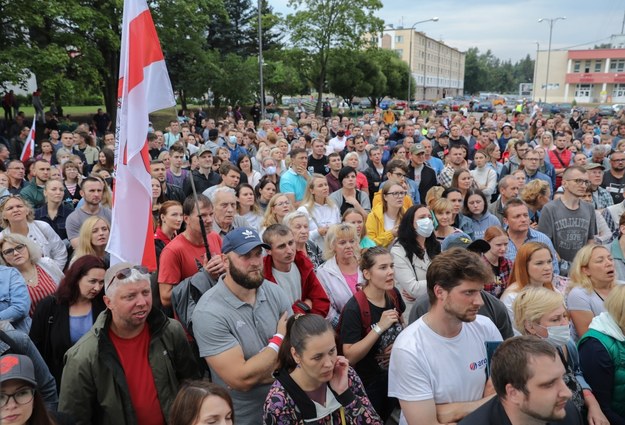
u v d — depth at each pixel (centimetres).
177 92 3412
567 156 1020
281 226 422
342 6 3781
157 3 2328
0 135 1928
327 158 1028
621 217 483
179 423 239
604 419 300
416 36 9406
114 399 284
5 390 226
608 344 311
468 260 256
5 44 1811
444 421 262
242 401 306
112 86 2486
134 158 398
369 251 379
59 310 354
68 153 995
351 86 4600
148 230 407
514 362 212
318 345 248
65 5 1808
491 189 871
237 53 4184
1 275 391
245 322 314
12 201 519
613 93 8094
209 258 410
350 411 260
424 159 898
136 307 286
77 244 532
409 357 267
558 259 569
